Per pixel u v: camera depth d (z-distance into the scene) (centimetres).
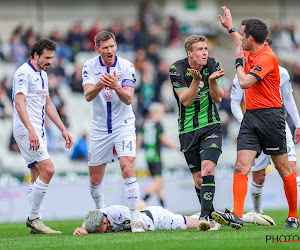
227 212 2158
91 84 2434
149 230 2355
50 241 2000
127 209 2336
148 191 4731
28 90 2611
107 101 2441
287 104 2902
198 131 2331
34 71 2620
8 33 7331
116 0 7888
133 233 2202
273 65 2220
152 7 7912
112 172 5359
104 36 2383
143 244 1794
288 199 2316
